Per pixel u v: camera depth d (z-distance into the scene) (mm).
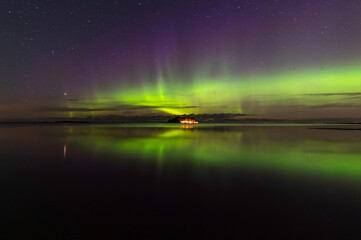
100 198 4062
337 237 2787
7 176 5602
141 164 7082
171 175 5703
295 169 6398
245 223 3141
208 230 2955
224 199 4035
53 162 7371
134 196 4180
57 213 3438
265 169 6406
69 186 4762
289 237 2793
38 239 2734
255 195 4234
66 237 2779
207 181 5168
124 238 2764
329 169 6410
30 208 3615
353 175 5699
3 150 10117
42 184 4898
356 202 3891
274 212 3490
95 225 3078
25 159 7891
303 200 3986
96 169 6367
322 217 3322
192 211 3523
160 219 3256
